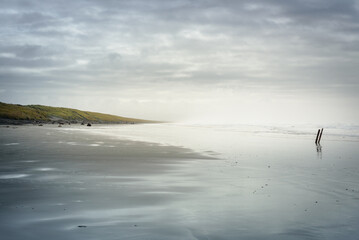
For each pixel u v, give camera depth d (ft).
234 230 24.97
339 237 23.80
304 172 54.03
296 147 105.50
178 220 27.14
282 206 32.09
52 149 84.02
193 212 29.60
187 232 24.35
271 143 122.62
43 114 422.41
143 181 44.14
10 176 46.03
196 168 56.90
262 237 23.62
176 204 32.30
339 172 54.29
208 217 28.14
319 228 25.70
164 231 24.48
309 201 34.24
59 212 28.76
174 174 50.26
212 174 50.80
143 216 28.12
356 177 49.42
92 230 24.30
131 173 50.52
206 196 35.88
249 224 26.43
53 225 25.30
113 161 64.13
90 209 29.89
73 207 30.45
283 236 23.89
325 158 75.10
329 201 34.32
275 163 65.31
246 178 47.67
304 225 26.37
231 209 30.78
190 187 40.65
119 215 28.27
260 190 39.47
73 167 55.36
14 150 79.87
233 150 92.32
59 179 44.32
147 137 153.17
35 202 32.04
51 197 34.12
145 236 23.32
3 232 23.67
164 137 156.25
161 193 37.01
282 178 48.06
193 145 108.37
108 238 22.75
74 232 23.80
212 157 74.13
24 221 26.13
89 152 79.20
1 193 35.76
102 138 135.33
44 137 130.31
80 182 42.52
